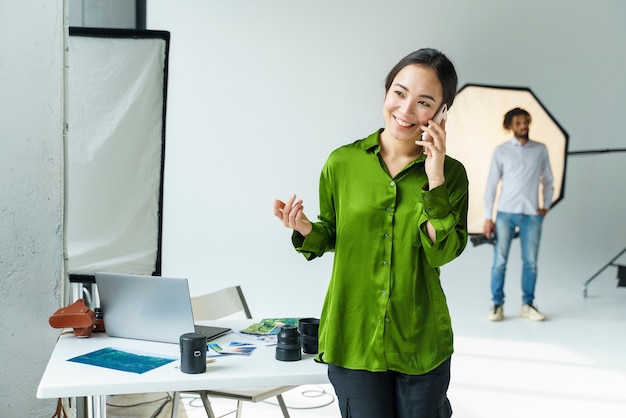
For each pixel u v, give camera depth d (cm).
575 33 675
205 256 607
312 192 625
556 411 370
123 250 283
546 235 682
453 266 657
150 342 221
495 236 647
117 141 279
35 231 259
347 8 625
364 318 175
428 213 163
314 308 623
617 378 432
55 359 199
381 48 633
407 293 173
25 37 253
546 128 672
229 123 609
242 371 190
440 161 162
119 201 281
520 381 425
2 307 258
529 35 666
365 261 175
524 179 619
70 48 271
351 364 174
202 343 188
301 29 618
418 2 640
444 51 650
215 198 608
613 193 692
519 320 600
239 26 606
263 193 616
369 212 173
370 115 634
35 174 258
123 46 276
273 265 618
